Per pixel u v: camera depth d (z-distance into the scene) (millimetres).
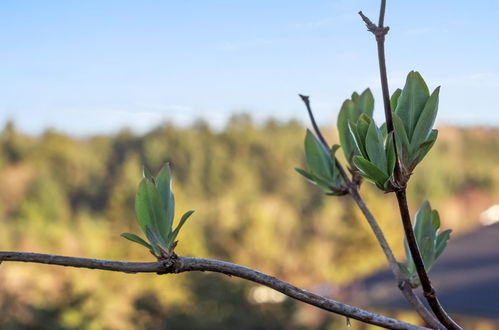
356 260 23125
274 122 34719
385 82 662
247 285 9898
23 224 25562
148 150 34438
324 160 963
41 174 33438
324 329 9328
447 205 28953
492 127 32531
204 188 31297
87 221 25422
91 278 12617
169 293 11023
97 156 35562
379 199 23016
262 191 30734
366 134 678
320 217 24422
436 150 31078
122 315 11805
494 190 30516
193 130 34719
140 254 16875
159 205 653
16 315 8844
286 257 23281
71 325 9156
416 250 684
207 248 20703
